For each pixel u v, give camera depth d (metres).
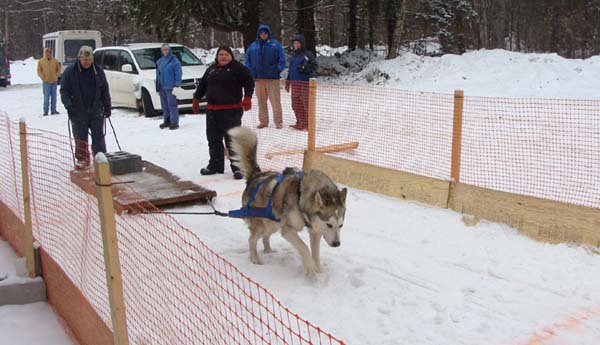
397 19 20.42
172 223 6.64
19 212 5.96
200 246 5.97
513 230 6.04
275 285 5.00
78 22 45.75
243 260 5.61
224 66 8.67
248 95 8.73
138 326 3.95
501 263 5.30
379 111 12.44
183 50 16.73
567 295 4.63
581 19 27.48
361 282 5.02
